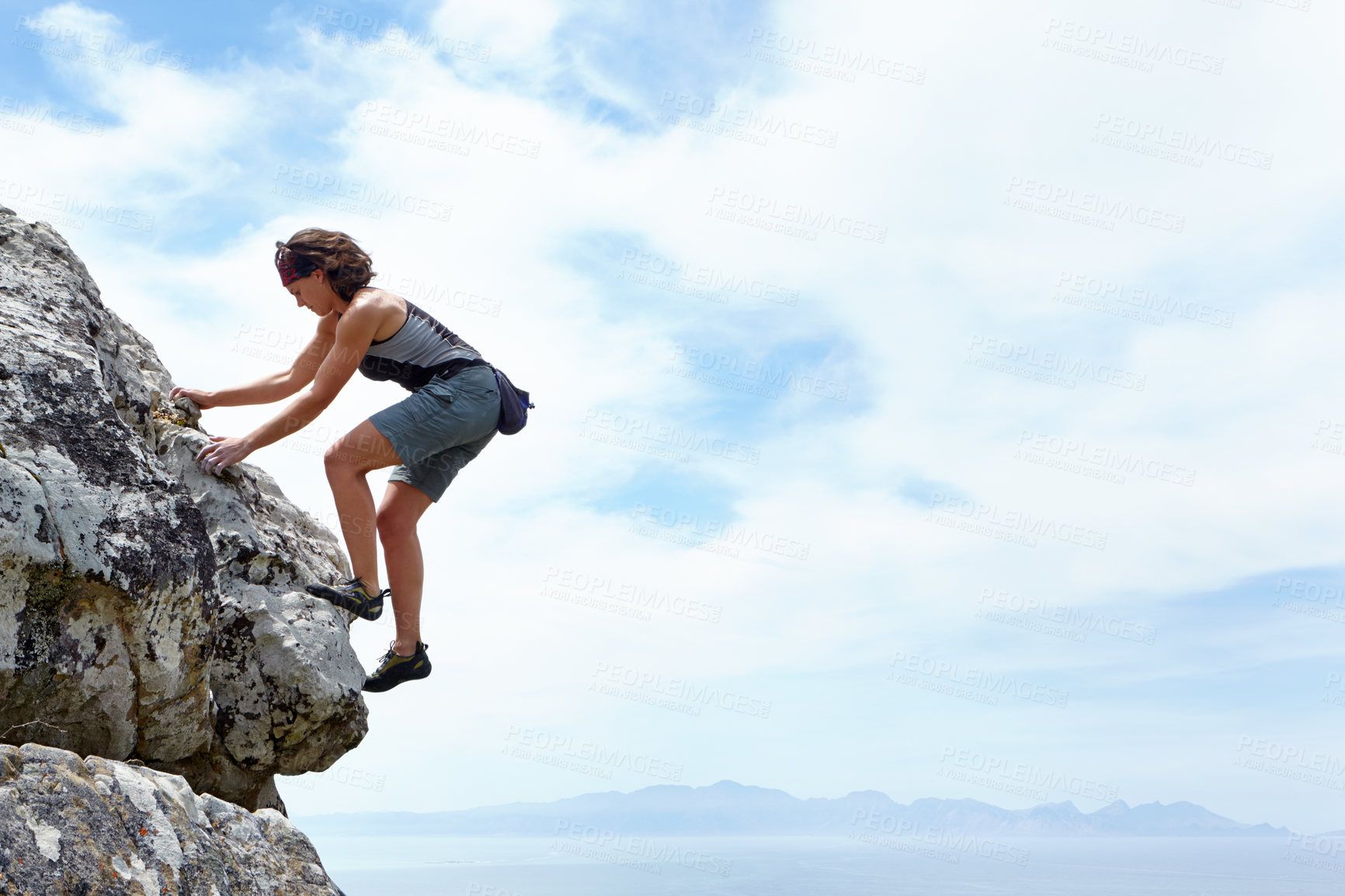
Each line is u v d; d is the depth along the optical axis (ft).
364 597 12.24
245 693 11.35
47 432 9.13
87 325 11.12
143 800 7.57
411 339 12.62
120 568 8.89
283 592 12.21
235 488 12.43
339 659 12.24
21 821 6.41
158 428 12.28
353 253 12.75
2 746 6.91
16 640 8.18
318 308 13.01
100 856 6.70
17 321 9.93
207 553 10.21
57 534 8.47
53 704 8.64
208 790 11.41
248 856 8.65
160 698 9.62
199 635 10.00
